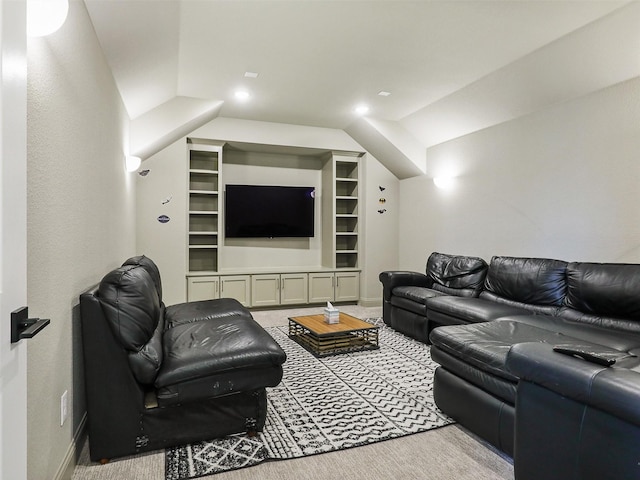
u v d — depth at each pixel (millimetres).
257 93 4164
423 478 1682
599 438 1247
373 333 4102
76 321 1793
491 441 1874
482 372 1941
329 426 2133
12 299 766
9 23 745
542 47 3057
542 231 3664
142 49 2748
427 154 5332
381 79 3754
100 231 2393
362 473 1714
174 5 2434
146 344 1861
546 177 3619
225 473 1704
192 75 3678
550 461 1412
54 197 1479
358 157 5871
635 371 1306
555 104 3521
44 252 1361
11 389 760
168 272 4781
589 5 2477
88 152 2064
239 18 2668
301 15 2633
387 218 5859
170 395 1800
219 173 5152
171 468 1729
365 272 5715
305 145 5430
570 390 1323
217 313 2977
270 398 2500
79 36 1882
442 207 5039
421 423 2172
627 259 2955
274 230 5703
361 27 2793
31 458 1226
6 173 738
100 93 2395
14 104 772
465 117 4383
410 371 3010
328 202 5879
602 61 2916
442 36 2908
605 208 3111
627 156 2955
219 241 5184
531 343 1598
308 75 3668
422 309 3787
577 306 2920
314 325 3520
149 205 4695
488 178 4312
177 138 4715
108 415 1765
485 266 4012
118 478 1654
